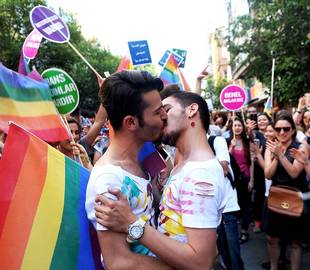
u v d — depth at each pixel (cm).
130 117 157
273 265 430
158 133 162
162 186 193
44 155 169
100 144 507
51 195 166
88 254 170
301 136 439
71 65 2583
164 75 589
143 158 177
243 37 1509
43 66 2439
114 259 147
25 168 162
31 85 245
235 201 388
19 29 2223
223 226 386
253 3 1486
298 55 1300
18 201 158
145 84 156
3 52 2128
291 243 409
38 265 157
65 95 296
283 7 1300
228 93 756
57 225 164
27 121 233
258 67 1464
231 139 594
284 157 390
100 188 150
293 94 1323
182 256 146
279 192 399
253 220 677
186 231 153
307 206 391
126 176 155
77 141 384
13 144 161
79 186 177
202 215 151
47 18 371
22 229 156
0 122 213
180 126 168
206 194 152
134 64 671
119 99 156
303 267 471
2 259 152
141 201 159
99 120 354
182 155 170
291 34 1310
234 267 383
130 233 145
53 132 252
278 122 407
